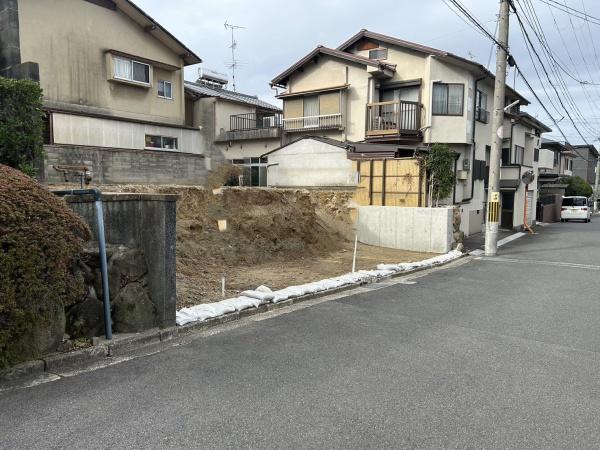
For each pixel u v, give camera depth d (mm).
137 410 3311
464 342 5074
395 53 19594
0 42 15055
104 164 12336
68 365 4133
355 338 5172
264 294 6629
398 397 3594
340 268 10344
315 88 21281
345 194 15703
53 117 14289
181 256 8688
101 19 17312
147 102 19094
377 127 19312
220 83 29562
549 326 5789
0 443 2844
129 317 4816
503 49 13453
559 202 33438
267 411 3326
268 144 22453
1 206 3635
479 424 3170
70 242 4059
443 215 13516
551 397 3625
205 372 4066
